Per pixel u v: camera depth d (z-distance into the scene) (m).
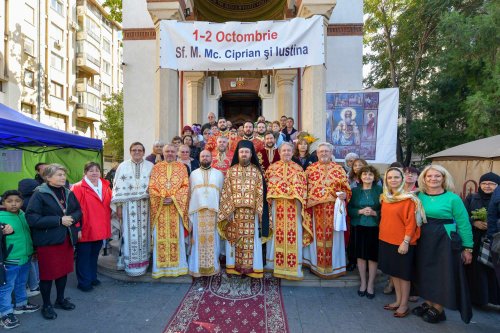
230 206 4.69
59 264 3.97
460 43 11.88
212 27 6.16
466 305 3.51
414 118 16.97
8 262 3.71
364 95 8.79
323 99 6.68
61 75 28.05
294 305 4.26
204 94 11.50
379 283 5.04
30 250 3.99
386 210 4.02
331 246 4.82
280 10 10.65
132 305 4.24
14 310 3.99
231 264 4.88
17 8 21.30
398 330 3.67
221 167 5.70
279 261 4.81
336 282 4.87
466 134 13.40
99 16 34.28
